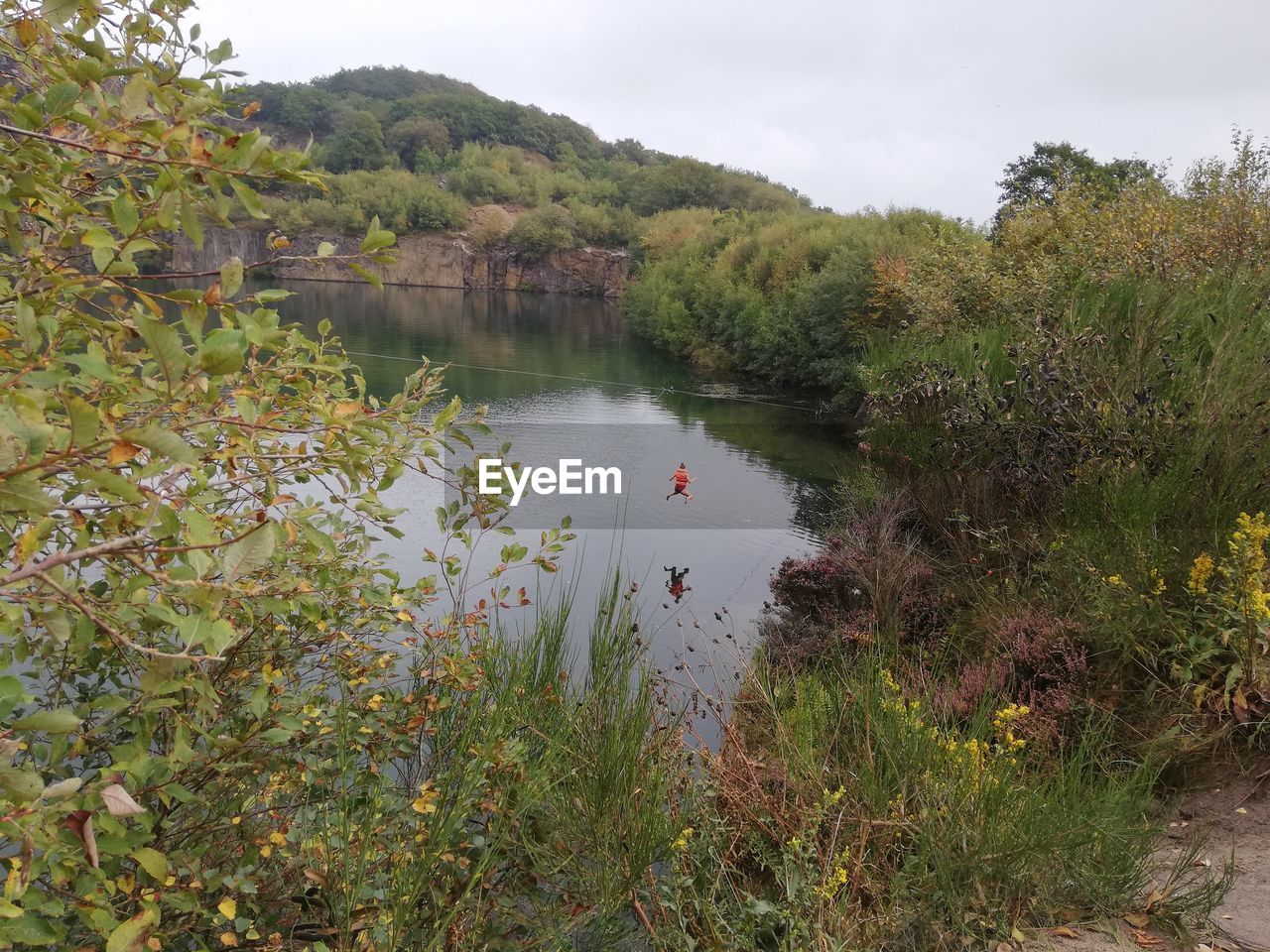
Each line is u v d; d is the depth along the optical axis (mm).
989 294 11328
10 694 1206
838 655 4613
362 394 2568
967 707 3820
